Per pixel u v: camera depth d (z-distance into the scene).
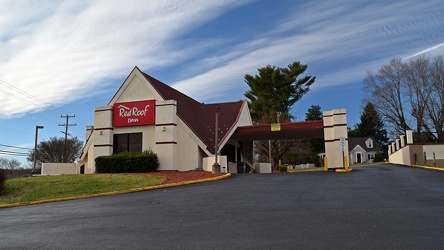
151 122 27.75
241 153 37.78
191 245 6.54
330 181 16.92
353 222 7.75
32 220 10.24
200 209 10.47
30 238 7.75
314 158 67.19
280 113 50.59
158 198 13.77
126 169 25.98
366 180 16.81
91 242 7.12
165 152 26.92
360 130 82.56
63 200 16.09
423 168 26.84
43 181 20.61
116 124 28.58
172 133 27.03
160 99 28.02
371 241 6.26
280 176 21.45
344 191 12.93
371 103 56.66
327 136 26.95
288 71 58.78
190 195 14.04
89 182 20.02
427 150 31.52
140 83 28.77
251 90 59.84
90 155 30.50
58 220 9.95
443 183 14.66
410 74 51.09
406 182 15.41
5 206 15.05
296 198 11.68
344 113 26.52
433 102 49.53
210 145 28.17
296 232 7.11
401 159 36.03
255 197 12.40
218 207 10.64
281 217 8.63
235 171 34.12
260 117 55.41
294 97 58.31
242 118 33.34
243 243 6.51
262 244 6.38
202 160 27.58
